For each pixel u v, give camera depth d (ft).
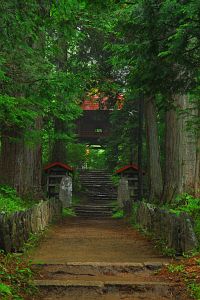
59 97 50.70
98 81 88.63
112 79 92.07
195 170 53.67
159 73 32.22
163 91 34.37
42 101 47.14
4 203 51.75
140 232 50.60
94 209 104.06
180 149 59.16
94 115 164.25
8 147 65.00
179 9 27.91
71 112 59.82
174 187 59.41
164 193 61.57
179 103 56.95
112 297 23.52
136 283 24.43
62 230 56.54
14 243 32.35
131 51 32.71
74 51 97.91
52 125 108.17
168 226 35.40
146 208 52.19
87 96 88.89
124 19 32.09
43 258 31.50
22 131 54.75
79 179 142.72
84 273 27.61
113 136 133.69
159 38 30.58
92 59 96.07
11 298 21.06
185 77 33.73
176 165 59.57
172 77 33.14
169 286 24.26
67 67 88.07
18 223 34.27
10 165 64.80
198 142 51.06
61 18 39.52
